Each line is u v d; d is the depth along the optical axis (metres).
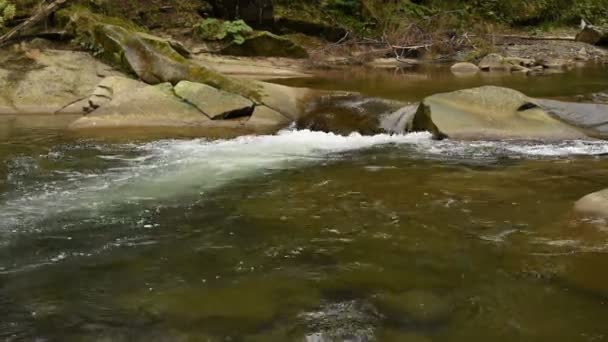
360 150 7.01
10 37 10.89
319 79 12.55
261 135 7.95
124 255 3.86
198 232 4.26
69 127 8.16
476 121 7.52
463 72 14.12
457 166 6.11
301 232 4.23
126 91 9.11
